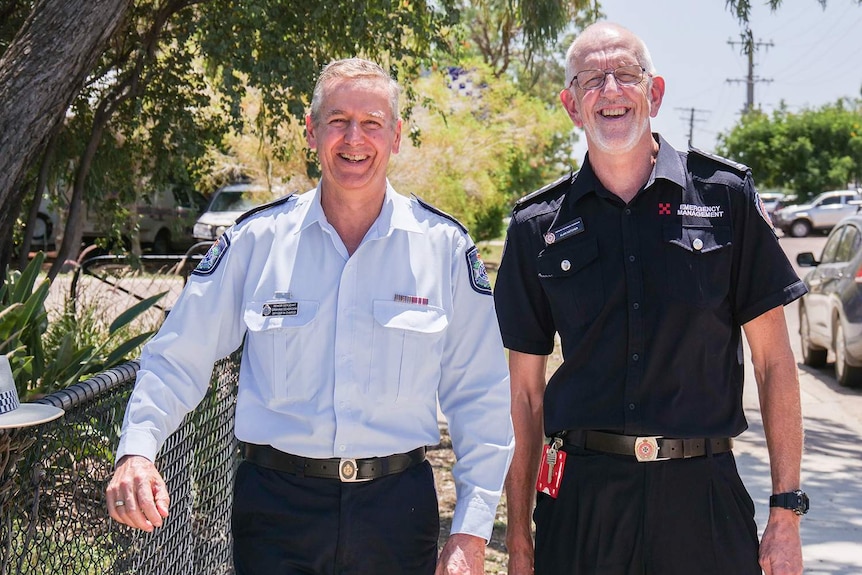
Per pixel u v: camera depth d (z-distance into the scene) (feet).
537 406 9.91
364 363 8.13
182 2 20.99
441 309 8.37
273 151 24.86
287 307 8.17
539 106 69.10
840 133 185.98
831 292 33.17
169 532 10.51
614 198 9.17
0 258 18.13
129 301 23.45
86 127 22.74
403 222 8.46
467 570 7.96
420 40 22.52
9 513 7.42
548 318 9.72
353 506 8.08
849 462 22.82
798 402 9.07
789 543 8.72
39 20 14.17
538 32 23.26
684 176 9.15
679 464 8.84
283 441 8.10
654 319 8.94
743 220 9.00
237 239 8.46
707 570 8.82
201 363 8.28
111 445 9.22
